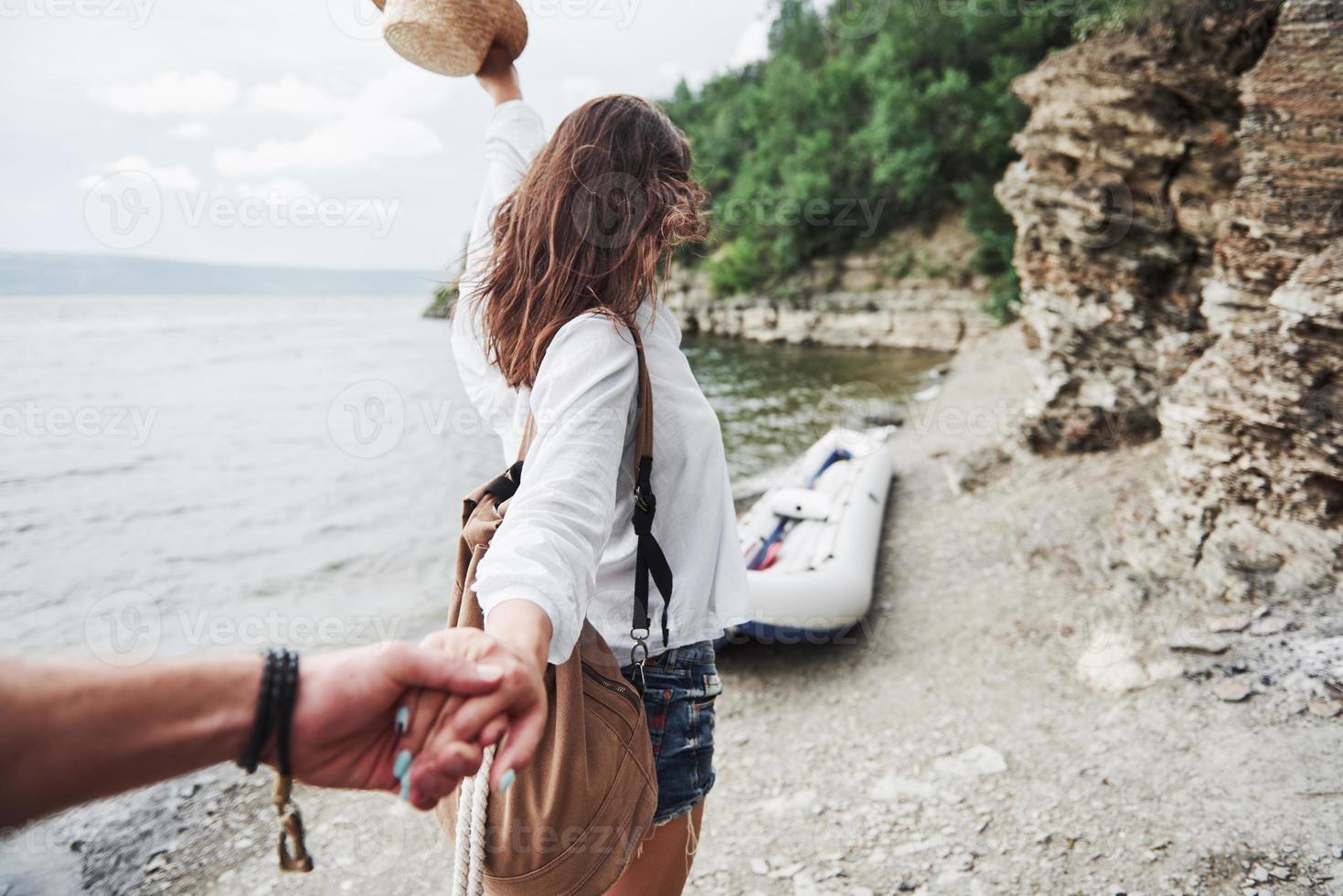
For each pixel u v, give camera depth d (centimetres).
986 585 478
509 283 117
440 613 660
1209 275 563
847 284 2477
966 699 366
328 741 55
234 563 845
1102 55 573
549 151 116
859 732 354
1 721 40
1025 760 309
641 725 110
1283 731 282
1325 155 370
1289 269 384
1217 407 391
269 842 308
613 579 114
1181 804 263
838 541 484
